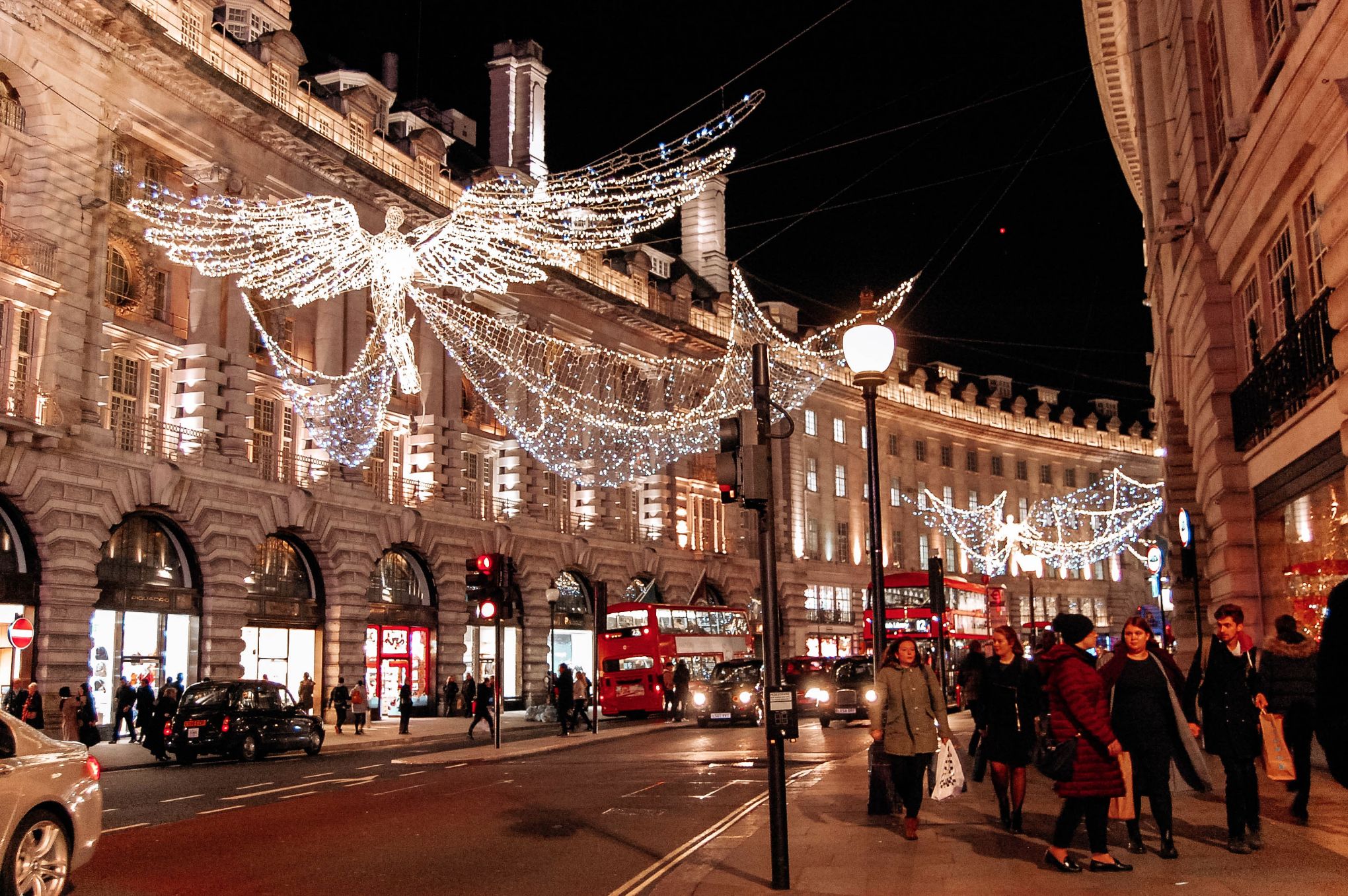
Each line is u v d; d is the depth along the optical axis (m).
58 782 8.51
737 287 61.06
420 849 11.06
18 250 25.08
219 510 30.39
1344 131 11.12
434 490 39.28
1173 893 7.51
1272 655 10.12
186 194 30.94
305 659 34.41
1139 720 8.95
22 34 25.62
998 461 79.81
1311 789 12.62
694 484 55.81
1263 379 15.34
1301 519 14.90
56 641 25.70
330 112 35.66
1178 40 18.97
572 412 46.84
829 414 65.81
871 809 11.85
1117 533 78.19
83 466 26.52
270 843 11.60
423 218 38.25
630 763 20.50
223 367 31.31
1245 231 15.42
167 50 28.66
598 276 49.41
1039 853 9.35
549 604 44.94
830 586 64.12
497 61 47.31
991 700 10.76
